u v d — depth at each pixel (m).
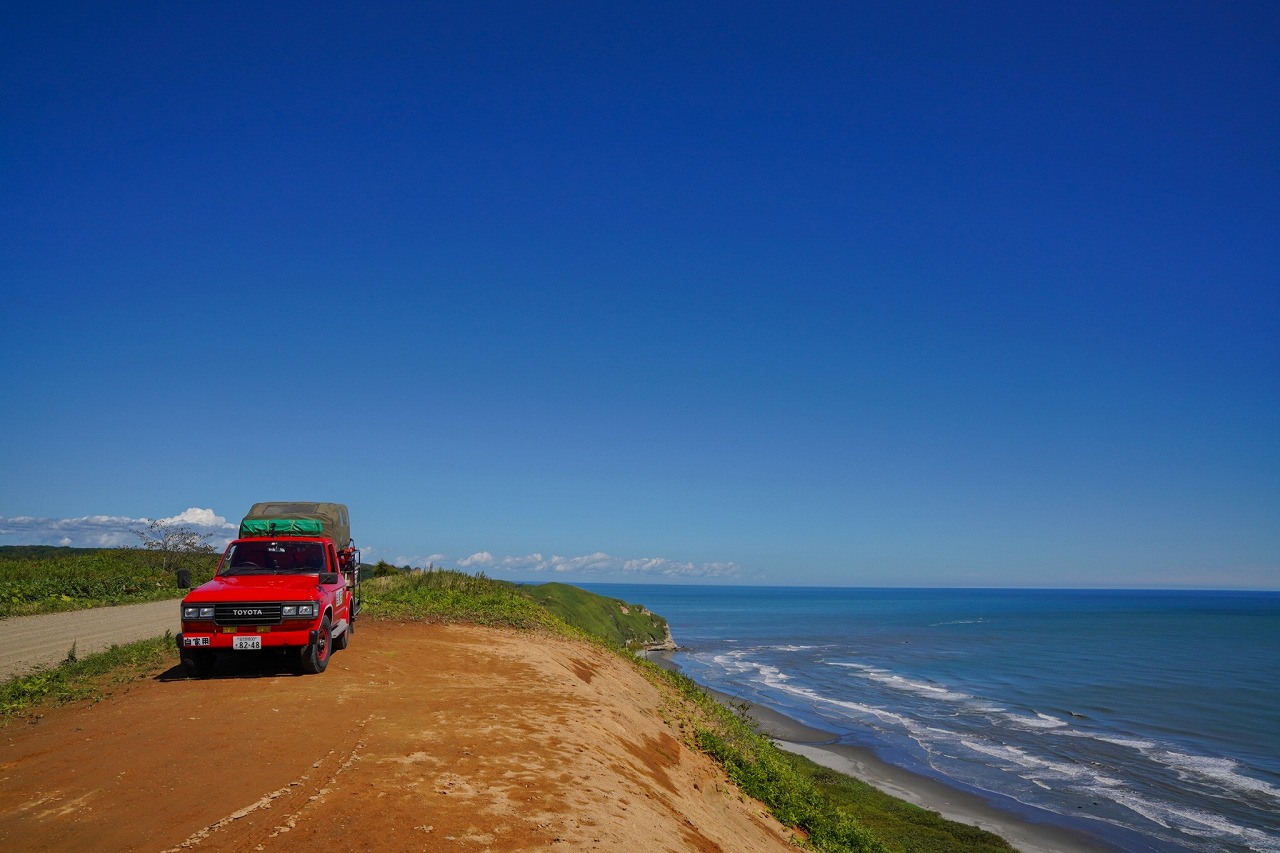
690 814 9.40
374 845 5.50
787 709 38.31
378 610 20.08
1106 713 37.62
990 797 24.48
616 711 12.67
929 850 19.27
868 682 47.50
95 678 11.17
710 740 16.42
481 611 21.78
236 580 12.12
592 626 42.25
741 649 67.31
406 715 9.42
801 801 15.73
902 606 186.00
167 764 7.18
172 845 5.38
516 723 9.66
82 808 6.08
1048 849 20.27
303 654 11.33
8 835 5.53
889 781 26.16
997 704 40.00
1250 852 20.08
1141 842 20.77
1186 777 26.72
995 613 147.38
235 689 10.38
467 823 6.11
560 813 6.68
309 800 6.30
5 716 9.01
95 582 27.81
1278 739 32.38
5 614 20.81
